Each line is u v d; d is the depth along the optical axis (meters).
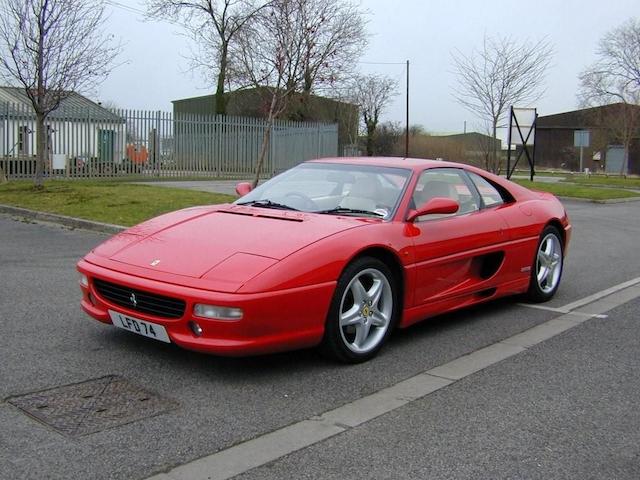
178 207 12.07
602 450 3.16
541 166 57.44
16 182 17.58
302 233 4.21
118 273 4.07
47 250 8.36
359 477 2.83
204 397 3.66
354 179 5.18
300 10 15.53
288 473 2.85
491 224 5.39
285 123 25.47
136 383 3.83
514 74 25.38
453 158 42.84
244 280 3.72
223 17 31.23
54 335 4.68
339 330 4.13
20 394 3.60
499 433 3.33
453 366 4.35
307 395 3.75
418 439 3.23
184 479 2.76
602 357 4.62
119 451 2.98
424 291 4.74
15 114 18.80
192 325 3.74
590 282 7.35
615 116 44.75
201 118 23.23
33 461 2.86
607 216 15.77
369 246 4.26
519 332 5.23
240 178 23.94
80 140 20.16
